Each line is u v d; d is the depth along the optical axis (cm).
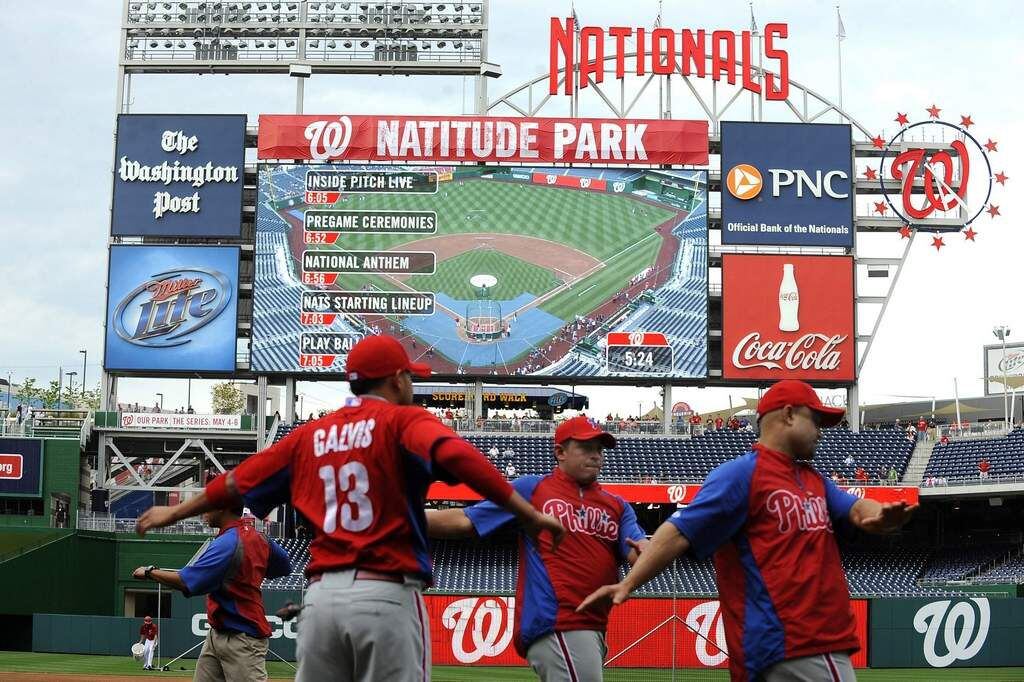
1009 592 4034
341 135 4853
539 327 4766
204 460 5297
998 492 4462
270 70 5084
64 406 9319
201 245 4825
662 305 4769
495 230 4816
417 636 645
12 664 3231
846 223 4853
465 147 4847
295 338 4766
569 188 4847
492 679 2884
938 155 4944
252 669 1086
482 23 5109
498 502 628
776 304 4781
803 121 4962
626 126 4869
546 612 999
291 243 4803
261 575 1098
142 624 3581
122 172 4878
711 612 3073
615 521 1028
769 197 4859
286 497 694
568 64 4966
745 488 725
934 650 3269
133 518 5150
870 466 4794
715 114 4941
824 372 4772
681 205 4831
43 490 4741
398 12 5116
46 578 4381
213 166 4875
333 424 660
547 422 5012
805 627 713
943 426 5231
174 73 5119
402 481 644
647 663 3066
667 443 4897
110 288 4806
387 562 638
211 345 4769
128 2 5109
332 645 638
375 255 4797
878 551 4756
